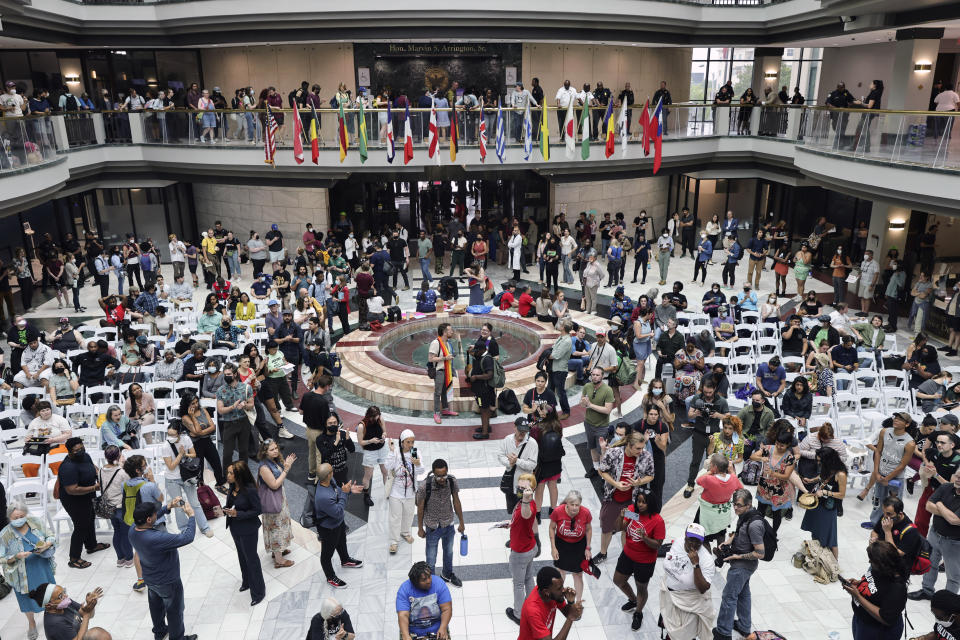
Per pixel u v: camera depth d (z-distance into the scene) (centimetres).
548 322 1684
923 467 850
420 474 977
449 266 2409
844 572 856
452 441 1205
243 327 1497
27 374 1291
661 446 905
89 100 2272
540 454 923
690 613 686
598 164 2170
